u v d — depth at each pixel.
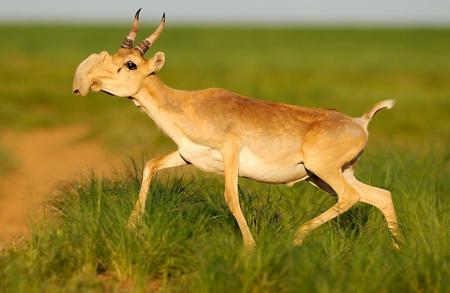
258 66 114.19
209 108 21.22
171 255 19.30
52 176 37.00
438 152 34.19
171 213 20.25
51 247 19.56
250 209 22.19
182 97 21.41
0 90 72.69
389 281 17.78
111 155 43.66
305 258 18.00
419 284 18.05
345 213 23.55
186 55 145.38
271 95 62.78
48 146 49.47
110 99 70.44
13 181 36.66
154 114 21.50
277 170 21.67
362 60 135.75
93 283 18.61
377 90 75.38
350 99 66.12
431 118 58.25
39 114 62.03
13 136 53.75
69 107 66.94
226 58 137.12
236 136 21.11
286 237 20.00
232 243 19.03
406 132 52.31
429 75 102.00
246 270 17.75
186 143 21.47
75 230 20.08
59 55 135.38
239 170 21.56
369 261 18.50
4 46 161.12
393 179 26.08
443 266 18.14
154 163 21.62
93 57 21.05
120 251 19.30
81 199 22.61
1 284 17.91
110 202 21.27
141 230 19.66
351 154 21.64
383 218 22.86
